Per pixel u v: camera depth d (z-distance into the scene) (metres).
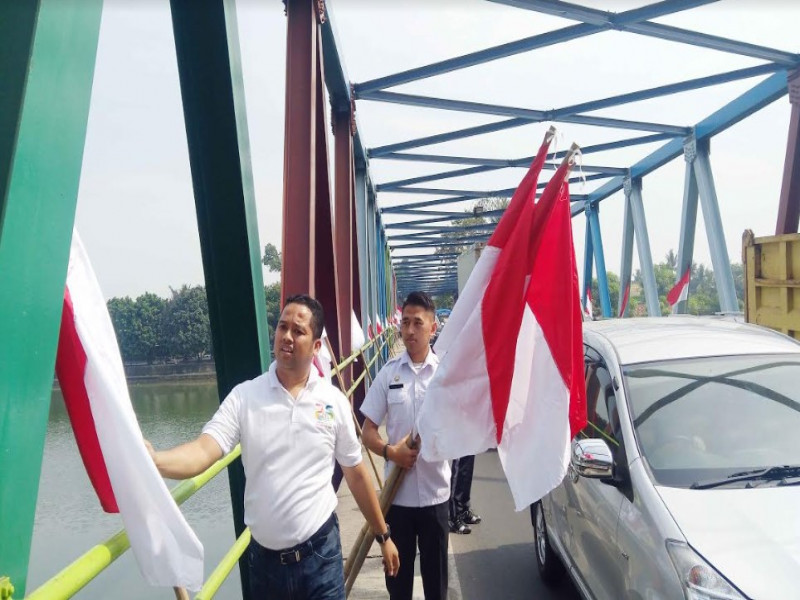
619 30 8.87
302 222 5.58
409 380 3.81
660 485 3.26
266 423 2.59
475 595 4.86
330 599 2.62
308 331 2.67
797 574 2.53
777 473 3.25
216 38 3.47
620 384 4.05
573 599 4.73
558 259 3.37
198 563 1.88
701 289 34.88
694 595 2.58
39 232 1.55
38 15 1.52
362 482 2.91
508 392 3.27
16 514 1.47
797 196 10.20
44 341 1.56
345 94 10.33
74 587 1.62
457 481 6.28
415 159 15.02
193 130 3.62
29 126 1.51
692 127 13.10
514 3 8.14
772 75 10.62
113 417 1.77
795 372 4.00
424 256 38.41
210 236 3.78
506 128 13.28
